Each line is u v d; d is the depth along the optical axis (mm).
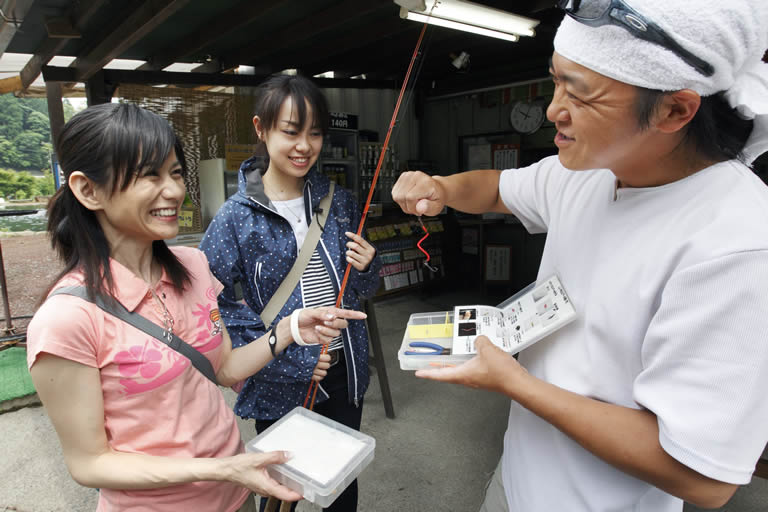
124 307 792
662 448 584
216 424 918
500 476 1007
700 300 550
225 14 2867
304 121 1271
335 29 3314
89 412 748
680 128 569
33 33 3250
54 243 796
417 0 1447
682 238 606
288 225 1367
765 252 522
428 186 1006
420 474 2182
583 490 734
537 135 4906
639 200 685
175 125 3643
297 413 977
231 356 1077
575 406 643
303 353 1322
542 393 664
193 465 759
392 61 4332
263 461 764
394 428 2574
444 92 5383
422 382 3119
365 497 2029
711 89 540
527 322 800
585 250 766
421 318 1035
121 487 757
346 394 1469
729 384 527
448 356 799
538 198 977
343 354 1449
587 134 593
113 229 824
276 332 1069
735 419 525
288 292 1348
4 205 14875
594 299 710
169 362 818
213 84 3520
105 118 730
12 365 3168
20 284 5977
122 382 779
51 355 705
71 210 780
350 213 1538
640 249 659
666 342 574
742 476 532
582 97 566
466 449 2373
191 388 873
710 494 571
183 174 859
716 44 490
